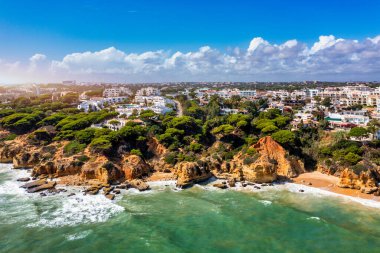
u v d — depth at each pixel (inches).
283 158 3922.2
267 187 3513.8
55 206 2960.1
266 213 2797.7
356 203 2994.6
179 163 3865.7
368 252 2143.2
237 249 2206.0
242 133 4741.6
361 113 6289.4
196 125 5029.5
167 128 4906.5
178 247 2228.1
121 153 4077.3
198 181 3683.6
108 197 3169.3
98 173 3604.8
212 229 2501.2
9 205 2979.8
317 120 5743.1
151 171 4047.7
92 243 2285.9
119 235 2402.8
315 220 2635.3
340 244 2251.5
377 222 2581.2
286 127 4963.1
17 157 4252.0
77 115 5871.1
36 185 3484.3
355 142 4087.1
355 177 3324.3
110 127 5290.4
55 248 2219.5
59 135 4793.3
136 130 4512.8
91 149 4001.0
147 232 2448.3
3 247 2226.9
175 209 2903.5
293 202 3051.2
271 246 2241.6
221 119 5374.0
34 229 2493.8
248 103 7765.8
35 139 4822.8
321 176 3821.4
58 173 3757.4
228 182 3649.1
